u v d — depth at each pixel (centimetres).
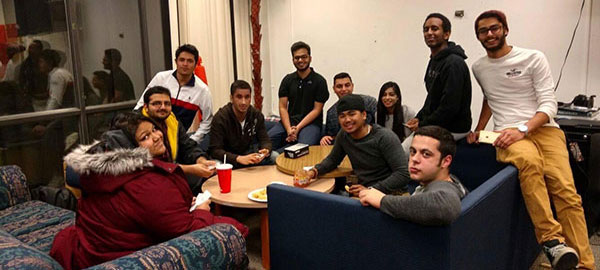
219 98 464
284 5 488
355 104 233
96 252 163
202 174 252
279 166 288
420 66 416
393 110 346
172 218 161
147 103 269
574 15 344
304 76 396
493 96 254
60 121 360
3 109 328
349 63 458
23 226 225
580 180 285
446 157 165
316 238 178
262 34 504
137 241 162
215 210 283
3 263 129
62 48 356
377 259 160
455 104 262
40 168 354
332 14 459
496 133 239
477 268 168
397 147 234
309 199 177
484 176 260
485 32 239
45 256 148
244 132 321
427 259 147
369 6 435
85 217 168
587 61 344
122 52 399
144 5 405
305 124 392
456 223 144
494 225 181
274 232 194
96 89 382
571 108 315
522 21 366
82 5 364
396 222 152
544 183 218
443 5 396
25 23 334
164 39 423
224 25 461
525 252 231
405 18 417
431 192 146
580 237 226
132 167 161
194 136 341
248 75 501
